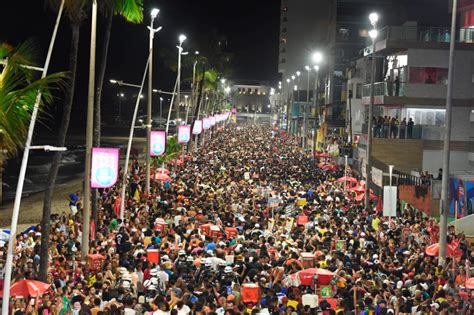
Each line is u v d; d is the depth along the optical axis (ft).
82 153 347.77
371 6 358.23
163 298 54.44
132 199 125.29
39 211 155.94
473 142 171.42
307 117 310.24
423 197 125.59
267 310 53.78
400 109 183.01
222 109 558.56
